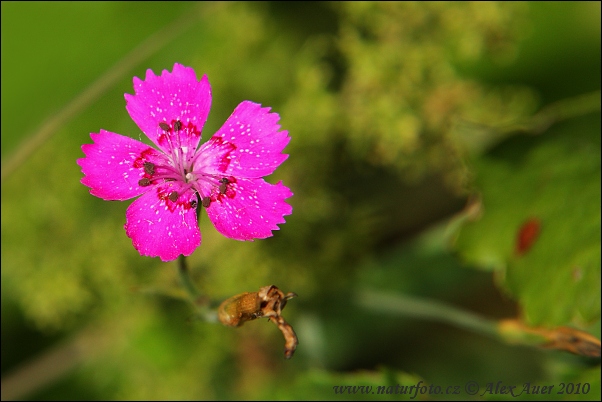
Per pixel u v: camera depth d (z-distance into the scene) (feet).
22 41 1.06
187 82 0.96
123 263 1.08
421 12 1.08
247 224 0.95
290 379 1.08
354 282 1.08
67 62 1.06
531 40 1.08
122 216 1.08
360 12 1.08
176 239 0.95
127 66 1.06
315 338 1.08
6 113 1.06
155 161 0.96
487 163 1.03
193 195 0.95
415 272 1.08
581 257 1.01
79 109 1.05
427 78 1.08
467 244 1.03
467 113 1.08
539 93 1.08
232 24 1.08
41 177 1.08
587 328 1.02
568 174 1.02
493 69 1.08
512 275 1.02
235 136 0.96
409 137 1.07
